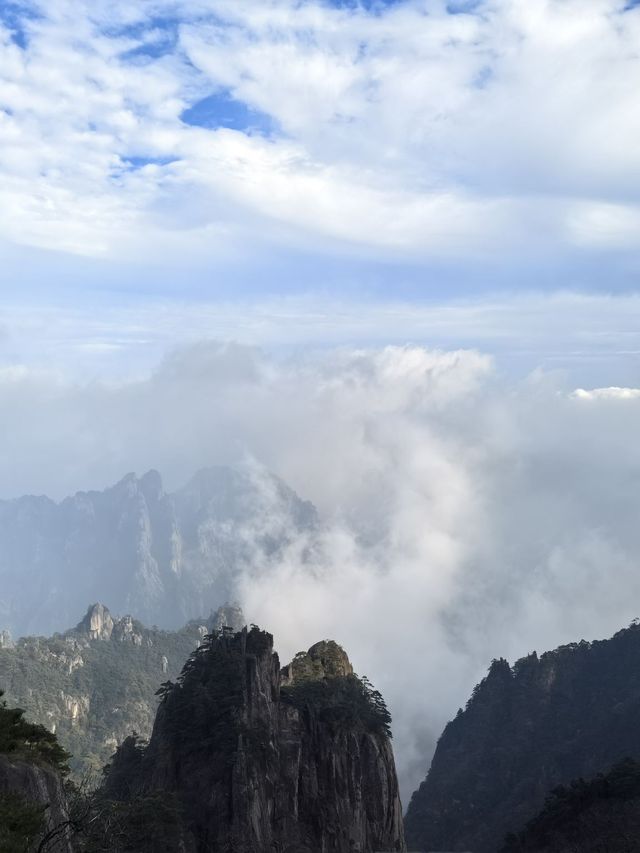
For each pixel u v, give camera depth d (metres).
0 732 72.00
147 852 114.69
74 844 70.69
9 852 52.88
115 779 157.62
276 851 140.50
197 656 168.25
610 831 160.50
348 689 179.25
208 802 139.88
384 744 172.38
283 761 153.12
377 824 163.25
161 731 155.12
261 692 157.38
